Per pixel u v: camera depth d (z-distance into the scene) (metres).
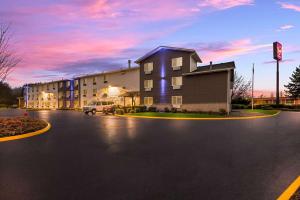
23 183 5.53
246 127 16.09
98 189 5.18
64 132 13.91
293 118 24.06
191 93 34.44
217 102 31.70
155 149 9.12
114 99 48.09
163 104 37.69
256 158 7.78
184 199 4.68
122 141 10.84
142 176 6.02
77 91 62.69
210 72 32.28
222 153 8.48
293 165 6.97
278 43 49.31
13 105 94.31
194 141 10.80
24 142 10.61
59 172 6.33
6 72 16.16
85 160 7.54
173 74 36.75
